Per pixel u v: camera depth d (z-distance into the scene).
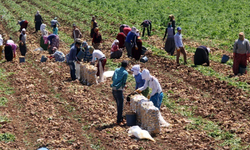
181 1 55.38
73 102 20.84
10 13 54.84
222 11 47.84
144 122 16.55
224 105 19.30
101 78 24.06
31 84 24.45
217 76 23.89
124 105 19.94
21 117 19.12
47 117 18.80
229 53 30.50
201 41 34.78
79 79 24.95
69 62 24.42
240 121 17.14
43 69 27.84
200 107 19.22
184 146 14.98
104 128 17.23
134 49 28.59
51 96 22.02
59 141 16.11
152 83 17.20
